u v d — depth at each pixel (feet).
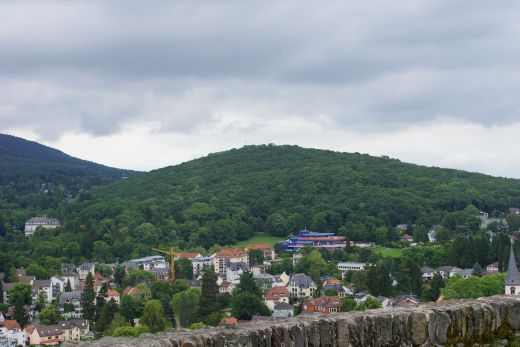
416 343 55.31
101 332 424.46
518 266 547.08
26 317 494.18
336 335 52.39
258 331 49.24
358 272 575.79
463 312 57.93
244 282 478.59
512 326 60.75
